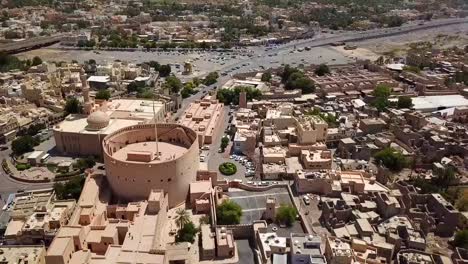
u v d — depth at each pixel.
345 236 190.25
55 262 160.25
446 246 191.38
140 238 177.25
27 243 190.88
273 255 177.00
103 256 166.75
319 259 166.25
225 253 183.75
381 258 175.62
